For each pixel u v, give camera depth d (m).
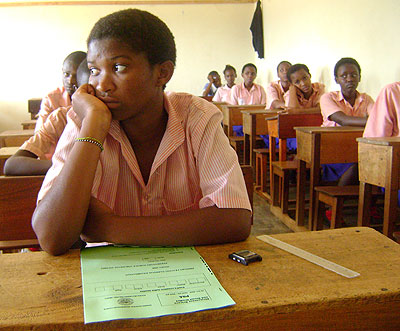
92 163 0.79
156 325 0.54
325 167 3.01
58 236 0.75
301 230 2.83
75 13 7.52
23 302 0.58
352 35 4.18
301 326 0.59
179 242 0.79
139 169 0.93
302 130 2.68
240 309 0.56
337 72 3.42
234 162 0.90
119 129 0.89
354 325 0.60
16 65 7.63
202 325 0.56
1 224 1.31
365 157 2.03
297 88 4.43
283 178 3.11
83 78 1.51
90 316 0.54
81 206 0.77
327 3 4.68
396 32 3.49
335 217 2.38
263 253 0.75
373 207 2.67
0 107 7.75
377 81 3.82
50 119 1.89
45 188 0.85
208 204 0.85
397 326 0.62
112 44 0.77
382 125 2.33
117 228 0.80
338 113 3.27
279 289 0.61
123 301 0.58
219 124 0.93
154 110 0.87
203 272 0.67
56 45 7.61
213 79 7.69
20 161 1.61
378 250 0.76
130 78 0.79
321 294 0.60
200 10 7.84
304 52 5.42
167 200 0.95
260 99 6.69
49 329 0.52
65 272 0.68
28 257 0.75
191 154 0.91
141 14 0.81
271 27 6.78
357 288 0.61
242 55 8.05
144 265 0.71
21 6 7.45
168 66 0.85
